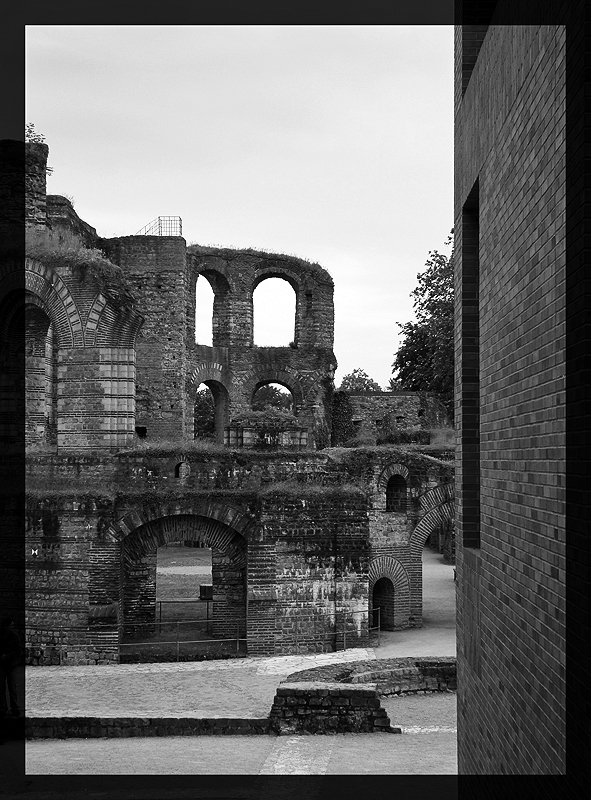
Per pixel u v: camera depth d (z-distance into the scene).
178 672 30.25
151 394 52.59
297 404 57.75
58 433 37.09
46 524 32.94
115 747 22.28
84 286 36.88
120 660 32.38
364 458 39.66
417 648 34.78
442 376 67.56
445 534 63.41
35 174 40.12
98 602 32.50
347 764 20.45
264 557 33.59
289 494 33.88
